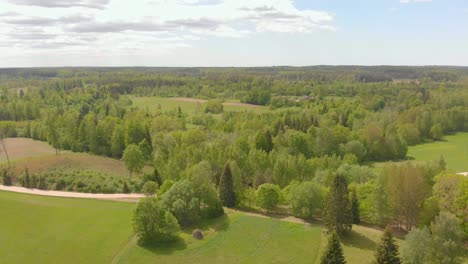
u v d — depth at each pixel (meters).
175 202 75.88
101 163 128.25
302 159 109.00
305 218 81.19
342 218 69.75
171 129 170.38
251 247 68.12
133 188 106.88
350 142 142.50
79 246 67.25
